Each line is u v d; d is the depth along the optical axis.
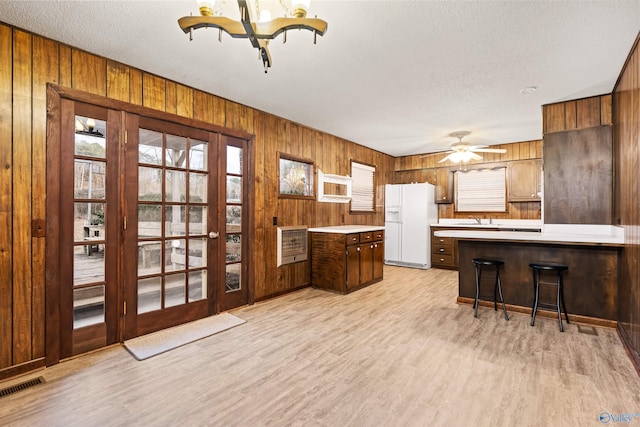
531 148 5.64
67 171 2.47
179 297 3.20
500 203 6.03
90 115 2.58
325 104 3.79
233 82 3.15
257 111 3.98
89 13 2.06
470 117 4.27
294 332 3.02
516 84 3.18
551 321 3.34
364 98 3.59
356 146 5.89
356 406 1.89
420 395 1.99
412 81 3.12
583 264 3.29
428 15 2.06
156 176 3.01
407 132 5.07
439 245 6.32
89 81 2.56
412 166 7.00
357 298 4.18
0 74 2.16
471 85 3.22
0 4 1.96
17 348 2.24
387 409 1.85
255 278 3.92
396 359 2.47
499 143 5.86
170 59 2.68
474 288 3.90
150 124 2.95
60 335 2.44
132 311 2.84
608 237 3.13
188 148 3.24
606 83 3.14
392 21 2.13
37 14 2.07
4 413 1.82
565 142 3.65
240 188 3.81
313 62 2.72
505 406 1.87
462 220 6.39
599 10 2.00
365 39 2.35
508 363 2.40
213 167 3.47
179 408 1.87
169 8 2.01
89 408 1.87
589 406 1.87
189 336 2.90
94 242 2.62
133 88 2.82
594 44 2.42
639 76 2.31
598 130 3.47
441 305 3.88
